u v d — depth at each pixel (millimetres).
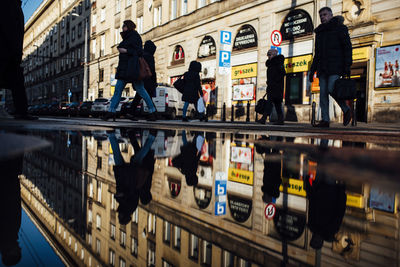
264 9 14914
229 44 15008
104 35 31891
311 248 647
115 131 3889
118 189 1158
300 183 1188
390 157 1454
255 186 1232
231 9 16531
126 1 27688
